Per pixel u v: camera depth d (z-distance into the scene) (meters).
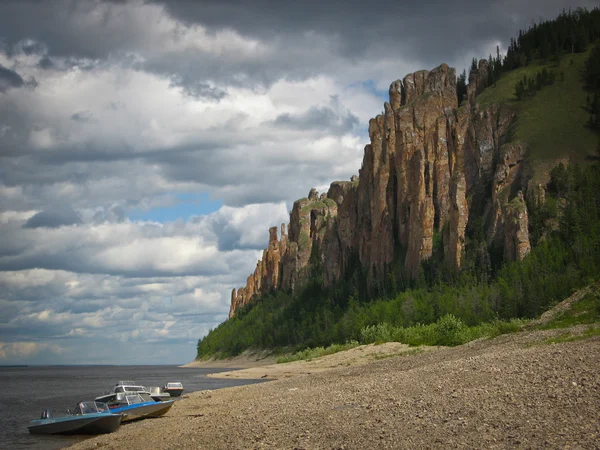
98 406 59.16
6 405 95.12
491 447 24.61
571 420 26.11
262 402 52.09
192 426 44.72
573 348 43.22
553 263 175.88
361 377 65.50
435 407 32.91
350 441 29.16
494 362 43.81
